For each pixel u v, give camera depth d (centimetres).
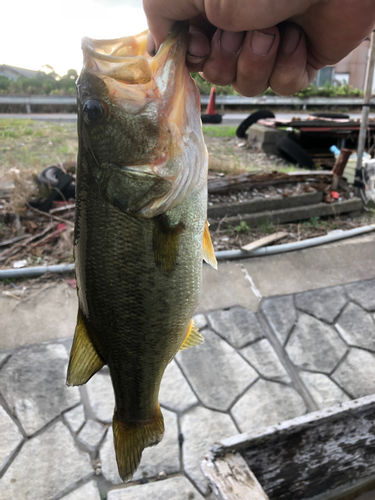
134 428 25
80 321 24
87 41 21
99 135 21
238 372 60
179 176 21
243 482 32
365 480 45
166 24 20
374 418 40
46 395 54
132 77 21
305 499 43
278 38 21
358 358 63
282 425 36
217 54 22
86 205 22
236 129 213
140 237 21
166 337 23
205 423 52
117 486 45
